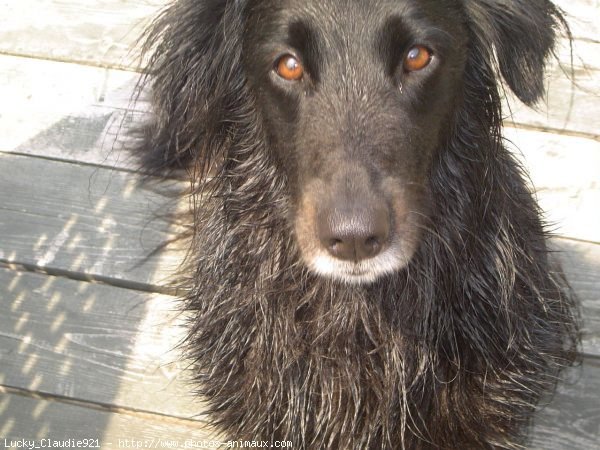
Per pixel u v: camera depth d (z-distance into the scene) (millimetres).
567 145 1000
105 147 1027
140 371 916
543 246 886
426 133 695
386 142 654
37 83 1068
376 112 656
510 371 837
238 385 863
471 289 817
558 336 883
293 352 831
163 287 946
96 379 913
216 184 841
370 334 821
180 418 896
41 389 912
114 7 1103
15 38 1095
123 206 996
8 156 1025
